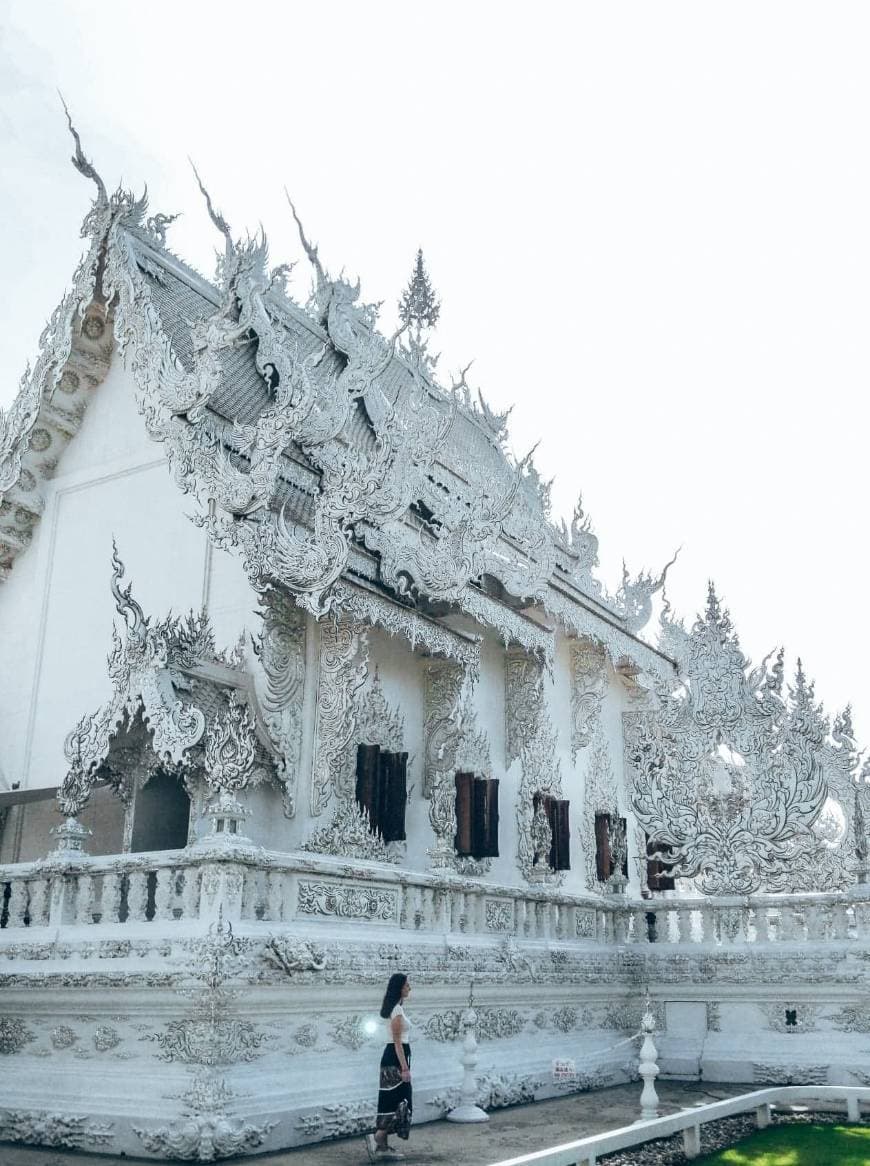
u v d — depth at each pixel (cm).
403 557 1535
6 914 1257
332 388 1596
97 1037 1055
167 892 1084
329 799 1476
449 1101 1223
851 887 1616
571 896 1639
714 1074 1583
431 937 1300
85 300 1703
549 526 2148
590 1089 1498
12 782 1664
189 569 1595
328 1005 1102
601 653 2269
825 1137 1165
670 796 1781
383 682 1673
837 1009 1571
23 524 1811
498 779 1930
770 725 1741
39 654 1719
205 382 1441
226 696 1398
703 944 1700
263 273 1739
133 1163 946
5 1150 1016
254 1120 976
